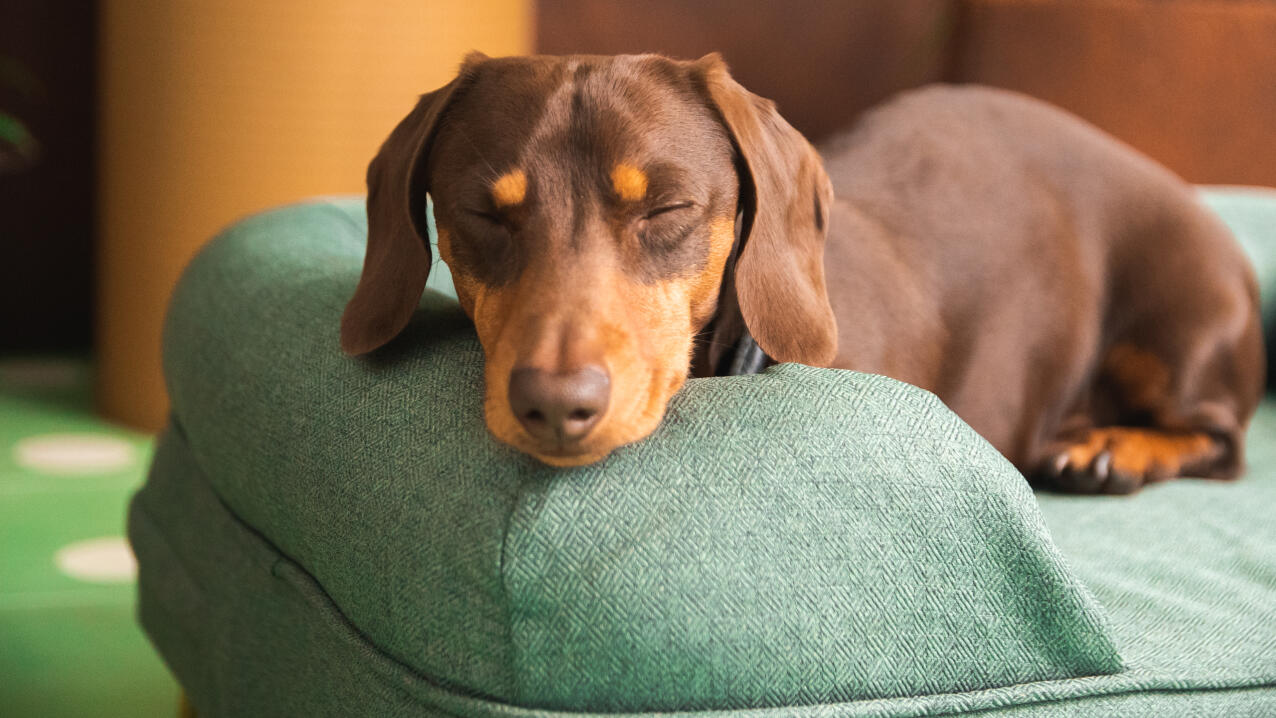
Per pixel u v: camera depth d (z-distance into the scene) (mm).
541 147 1560
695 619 1252
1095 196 2631
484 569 1265
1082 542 2021
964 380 2309
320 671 1584
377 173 1784
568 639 1251
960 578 1341
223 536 1901
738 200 1718
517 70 1666
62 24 4602
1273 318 3248
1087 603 1381
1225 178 3924
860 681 1310
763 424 1367
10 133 4133
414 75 3842
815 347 1702
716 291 1696
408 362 1602
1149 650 1544
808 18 4523
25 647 2668
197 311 2053
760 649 1271
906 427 1380
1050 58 3945
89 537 3211
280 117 3781
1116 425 2666
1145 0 4051
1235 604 1740
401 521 1398
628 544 1257
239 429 1774
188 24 3736
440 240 1691
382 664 1405
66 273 4820
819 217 1805
